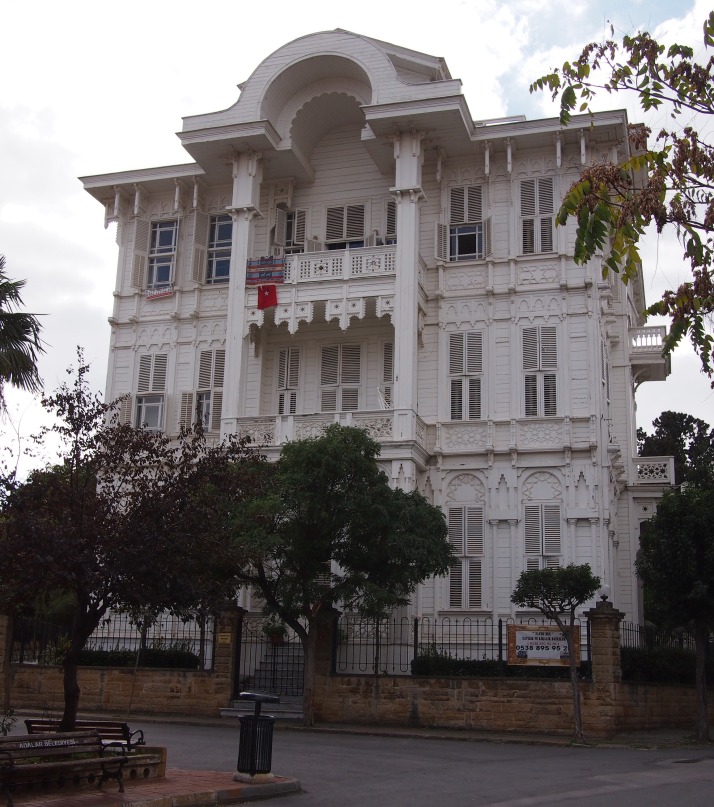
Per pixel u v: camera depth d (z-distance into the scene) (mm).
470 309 32906
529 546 30609
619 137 32375
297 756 17703
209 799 12641
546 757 18609
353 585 23312
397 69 35188
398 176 32438
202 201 36594
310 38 34062
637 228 10781
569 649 22422
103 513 15258
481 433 31797
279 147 34312
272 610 24594
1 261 21125
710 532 23094
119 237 37062
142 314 36188
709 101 10852
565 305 32000
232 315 33125
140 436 16719
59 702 26766
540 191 33156
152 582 14891
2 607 15906
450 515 31516
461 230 33812
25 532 14031
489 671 25156
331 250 34156
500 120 34469
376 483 24031
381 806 12461
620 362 35969
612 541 32094
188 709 25734
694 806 12625
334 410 33500
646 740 22250
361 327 33906
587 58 11195
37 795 12141
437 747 20203
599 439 30781
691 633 26922
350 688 24734
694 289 10961
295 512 23625
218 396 34594
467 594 30766
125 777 13531
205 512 15742
